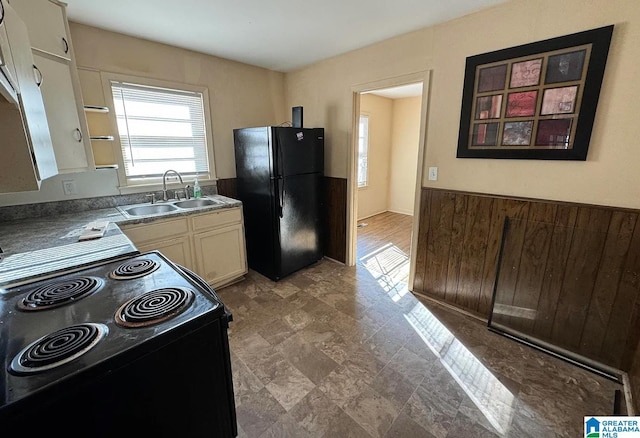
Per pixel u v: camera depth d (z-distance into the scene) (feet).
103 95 7.78
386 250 13.20
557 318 6.48
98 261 4.46
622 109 5.23
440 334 7.12
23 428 2.05
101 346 2.49
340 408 5.10
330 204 11.37
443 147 7.68
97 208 8.15
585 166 5.74
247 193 10.20
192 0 6.07
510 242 6.91
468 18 6.74
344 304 8.51
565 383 5.59
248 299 8.79
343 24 7.30
